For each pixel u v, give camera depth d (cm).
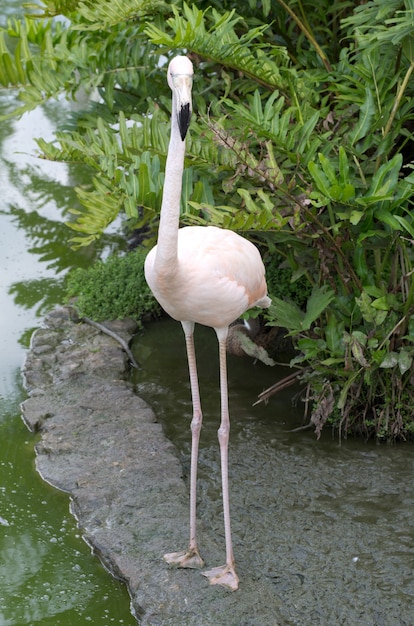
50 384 847
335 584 602
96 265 1019
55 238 1116
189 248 572
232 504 688
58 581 626
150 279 573
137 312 965
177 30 708
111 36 873
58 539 665
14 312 974
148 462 731
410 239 732
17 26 927
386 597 589
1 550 655
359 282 741
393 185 683
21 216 1166
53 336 924
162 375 877
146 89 905
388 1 719
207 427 796
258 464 740
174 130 529
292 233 704
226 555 616
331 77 782
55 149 812
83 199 716
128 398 820
